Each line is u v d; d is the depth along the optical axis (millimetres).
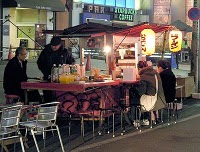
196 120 11344
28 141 8641
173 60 26250
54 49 10414
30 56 24703
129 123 10422
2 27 22766
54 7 24609
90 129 9953
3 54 22594
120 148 8273
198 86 15695
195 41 15680
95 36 10289
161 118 10984
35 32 25656
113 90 10242
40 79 10453
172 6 40125
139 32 11328
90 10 32938
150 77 10016
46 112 7254
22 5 22656
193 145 8602
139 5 38906
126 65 11094
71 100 9852
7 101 9562
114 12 35812
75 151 7965
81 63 10281
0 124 6473
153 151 8109
